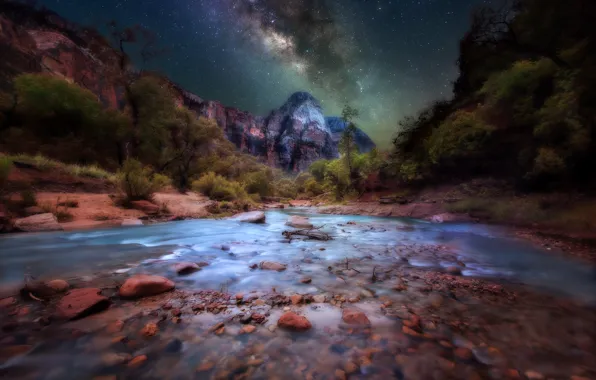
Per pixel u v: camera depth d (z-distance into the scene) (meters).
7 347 1.95
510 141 13.06
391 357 1.95
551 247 6.46
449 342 2.19
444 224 11.09
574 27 12.19
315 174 53.44
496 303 3.06
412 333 2.32
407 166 19.14
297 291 3.35
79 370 1.73
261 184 32.34
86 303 2.61
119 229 8.16
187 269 4.11
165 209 11.91
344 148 26.00
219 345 2.08
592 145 9.38
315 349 2.05
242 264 4.64
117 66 23.77
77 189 12.49
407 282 3.80
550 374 1.80
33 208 8.32
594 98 9.55
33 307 2.69
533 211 9.84
